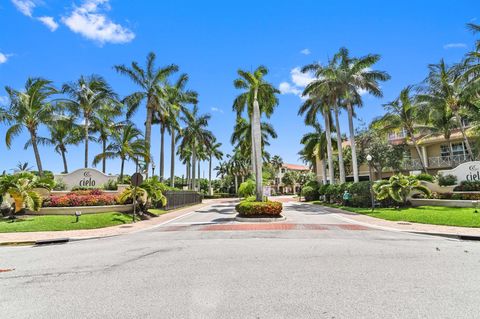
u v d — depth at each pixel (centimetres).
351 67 2647
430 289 490
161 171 3244
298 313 402
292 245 912
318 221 1612
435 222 1367
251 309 419
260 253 796
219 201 5041
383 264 662
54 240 1123
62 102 2484
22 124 2317
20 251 940
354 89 2641
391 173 4072
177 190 3034
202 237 1124
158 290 510
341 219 1698
